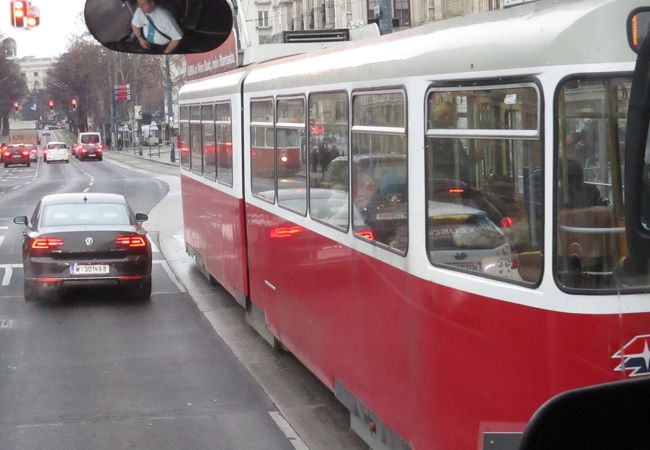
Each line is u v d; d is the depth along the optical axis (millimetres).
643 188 3615
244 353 10695
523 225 4609
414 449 5656
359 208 6641
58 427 8109
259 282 10367
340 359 7199
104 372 9961
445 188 5238
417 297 5531
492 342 4816
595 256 4391
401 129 5773
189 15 6441
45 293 14609
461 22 5273
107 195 14758
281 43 10992
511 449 4719
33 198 37469
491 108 4820
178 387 9344
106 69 104500
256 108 10312
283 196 9062
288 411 8523
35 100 185250
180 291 14836
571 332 4402
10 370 10070
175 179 49656
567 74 4324
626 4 4266
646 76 3512
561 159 4391
